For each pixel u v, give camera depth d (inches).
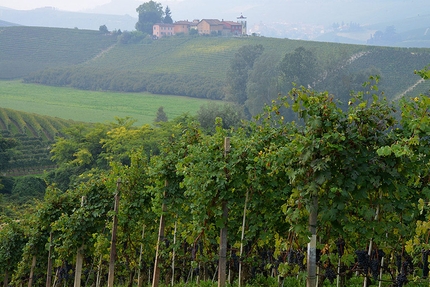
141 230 1668.3
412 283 959.6
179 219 1491.1
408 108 820.0
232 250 1278.3
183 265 1486.2
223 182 1095.0
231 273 1378.0
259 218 1156.5
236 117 5059.1
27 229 2034.9
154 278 1421.0
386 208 858.8
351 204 915.4
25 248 1931.6
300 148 807.7
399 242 928.3
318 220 941.2
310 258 856.9
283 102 1157.1
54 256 1739.7
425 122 783.7
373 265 911.0
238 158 1101.7
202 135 1435.8
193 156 1178.6
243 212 1218.6
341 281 1052.5
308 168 833.5
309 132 830.5
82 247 1646.2
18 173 6555.1
